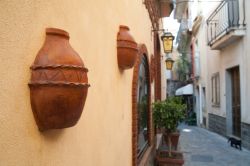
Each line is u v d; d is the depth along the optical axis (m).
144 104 6.41
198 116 21.52
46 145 1.62
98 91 2.61
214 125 15.72
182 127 20.30
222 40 11.97
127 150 3.89
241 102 10.92
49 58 1.52
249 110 10.10
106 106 2.87
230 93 13.06
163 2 9.70
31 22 1.50
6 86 1.29
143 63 6.11
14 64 1.36
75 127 2.03
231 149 10.66
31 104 1.49
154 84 8.84
